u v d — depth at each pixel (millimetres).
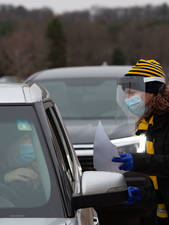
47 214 4773
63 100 13750
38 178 5027
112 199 4914
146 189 6883
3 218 4688
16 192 4996
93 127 11969
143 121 6668
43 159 5055
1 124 5148
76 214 4957
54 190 4906
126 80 6605
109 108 13328
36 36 163750
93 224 5699
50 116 5836
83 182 4957
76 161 7031
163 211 6898
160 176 6426
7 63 125000
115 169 6438
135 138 11258
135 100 6590
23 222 4586
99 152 6406
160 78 6500
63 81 14281
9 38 143000
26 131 5160
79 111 13227
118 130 11547
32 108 5230
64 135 6992
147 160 6305
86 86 14078
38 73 15258
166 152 6387
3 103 5223
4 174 5180
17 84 5918
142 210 12031
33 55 141625
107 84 14094
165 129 6391
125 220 11484
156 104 6418
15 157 5250
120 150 11070
